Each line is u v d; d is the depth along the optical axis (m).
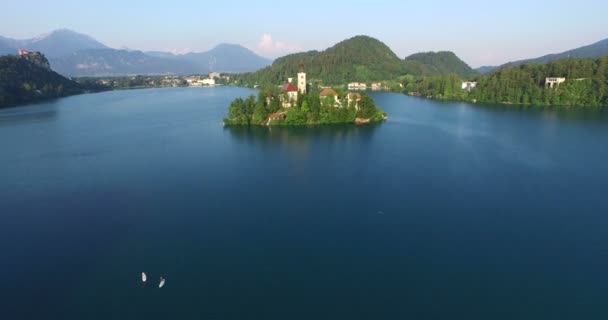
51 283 61.19
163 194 97.69
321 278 62.34
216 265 65.88
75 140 162.75
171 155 136.50
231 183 105.50
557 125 189.12
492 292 58.69
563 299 57.03
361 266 65.44
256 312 54.56
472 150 139.75
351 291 59.19
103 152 141.38
